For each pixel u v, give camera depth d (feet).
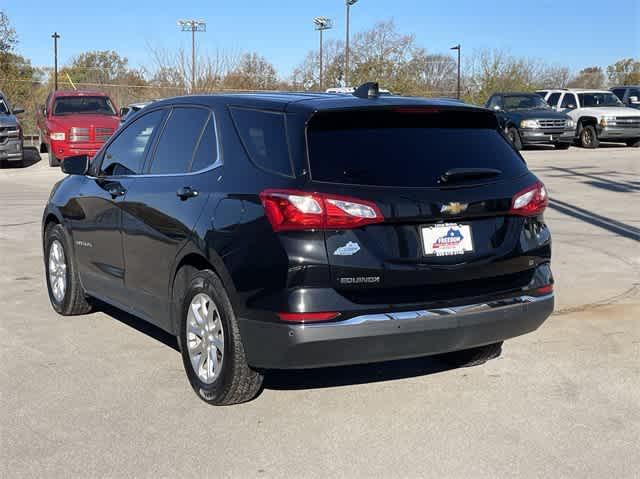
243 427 15.20
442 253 14.97
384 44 144.46
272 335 14.43
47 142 75.41
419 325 14.73
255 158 15.42
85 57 219.41
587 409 16.15
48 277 24.11
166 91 126.52
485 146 16.17
